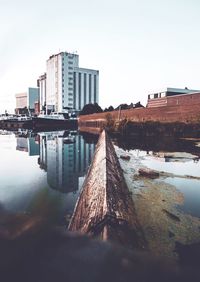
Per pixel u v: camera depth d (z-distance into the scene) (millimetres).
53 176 22688
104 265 1289
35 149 43500
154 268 1263
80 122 126812
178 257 7867
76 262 1318
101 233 7484
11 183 19781
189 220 11109
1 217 1657
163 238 9242
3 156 35781
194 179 19094
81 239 1550
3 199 15344
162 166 24438
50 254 1360
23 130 104250
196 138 50938
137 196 14750
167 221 10938
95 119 104188
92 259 1342
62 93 146125
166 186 17094
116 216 8680
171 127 54562
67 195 16391
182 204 13352
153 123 57531
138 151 35875
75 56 149750
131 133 57688
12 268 1268
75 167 27719
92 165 23906
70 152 39969
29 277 1195
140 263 1312
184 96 64750
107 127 73250
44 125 115125
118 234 7453
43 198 15609
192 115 56156
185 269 1250
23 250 1380
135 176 20125
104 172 14922
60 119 121812
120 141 49625
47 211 13195
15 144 50562
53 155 36969
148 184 17578
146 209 12492
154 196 14750
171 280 1170
